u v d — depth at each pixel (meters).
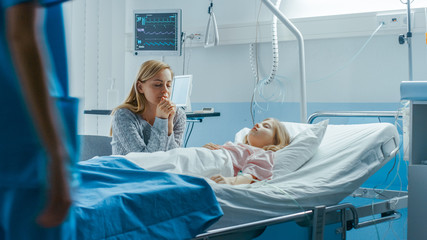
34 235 0.77
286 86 3.53
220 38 3.76
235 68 3.78
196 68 3.97
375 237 2.64
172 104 2.33
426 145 2.14
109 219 1.25
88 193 1.36
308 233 1.88
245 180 1.99
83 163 1.74
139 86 2.35
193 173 2.00
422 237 1.97
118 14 4.17
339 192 1.97
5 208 0.77
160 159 2.01
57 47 0.81
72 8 3.86
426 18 2.96
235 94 3.79
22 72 0.68
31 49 0.67
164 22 3.75
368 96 3.23
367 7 3.22
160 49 3.78
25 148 0.76
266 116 3.63
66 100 0.81
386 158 2.28
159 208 1.38
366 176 2.11
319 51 3.39
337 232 2.00
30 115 0.71
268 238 1.74
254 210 1.68
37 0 0.68
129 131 2.29
